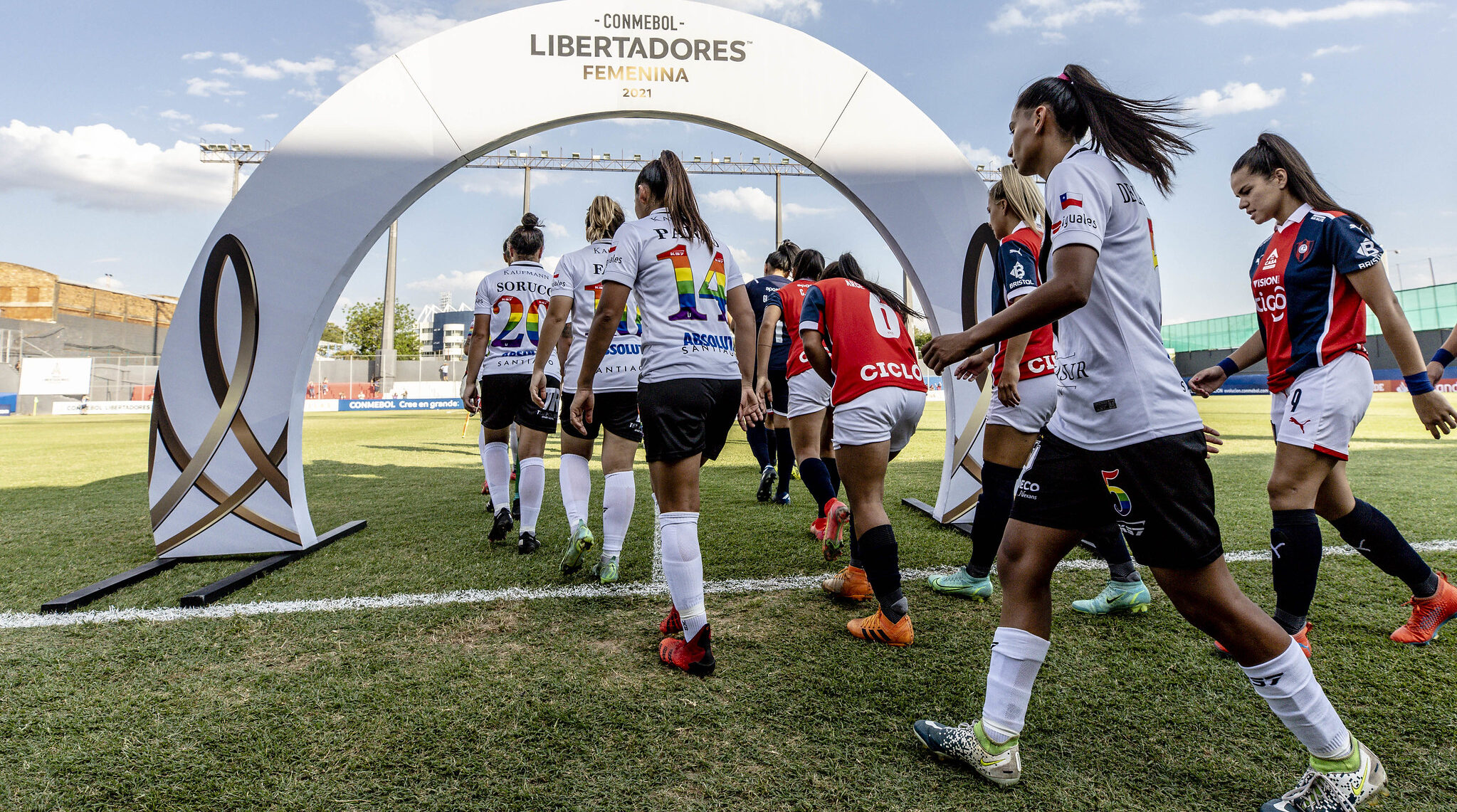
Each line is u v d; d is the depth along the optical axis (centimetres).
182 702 169
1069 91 138
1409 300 2706
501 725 158
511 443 467
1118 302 126
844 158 359
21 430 1367
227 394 315
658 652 203
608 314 197
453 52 333
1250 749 147
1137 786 134
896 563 207
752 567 296
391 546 341
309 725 158
